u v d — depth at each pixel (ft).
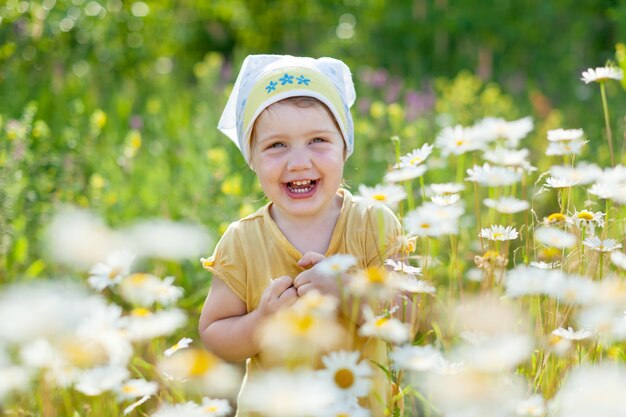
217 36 28.86
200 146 15.20
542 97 19.12
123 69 21.17
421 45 28.40
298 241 6.25
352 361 4.68
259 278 6.26
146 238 5.57
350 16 28.78
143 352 6.66
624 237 6.43
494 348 4.34
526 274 5.36
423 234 5.49
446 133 7.14
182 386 5.69
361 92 20.25
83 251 5.21
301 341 4.93
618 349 5.49
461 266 8.75
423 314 5.91
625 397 4.04
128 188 12.74
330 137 6.13
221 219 11.14
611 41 24.95
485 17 27.94
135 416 6.36
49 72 18.29
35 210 11.39
